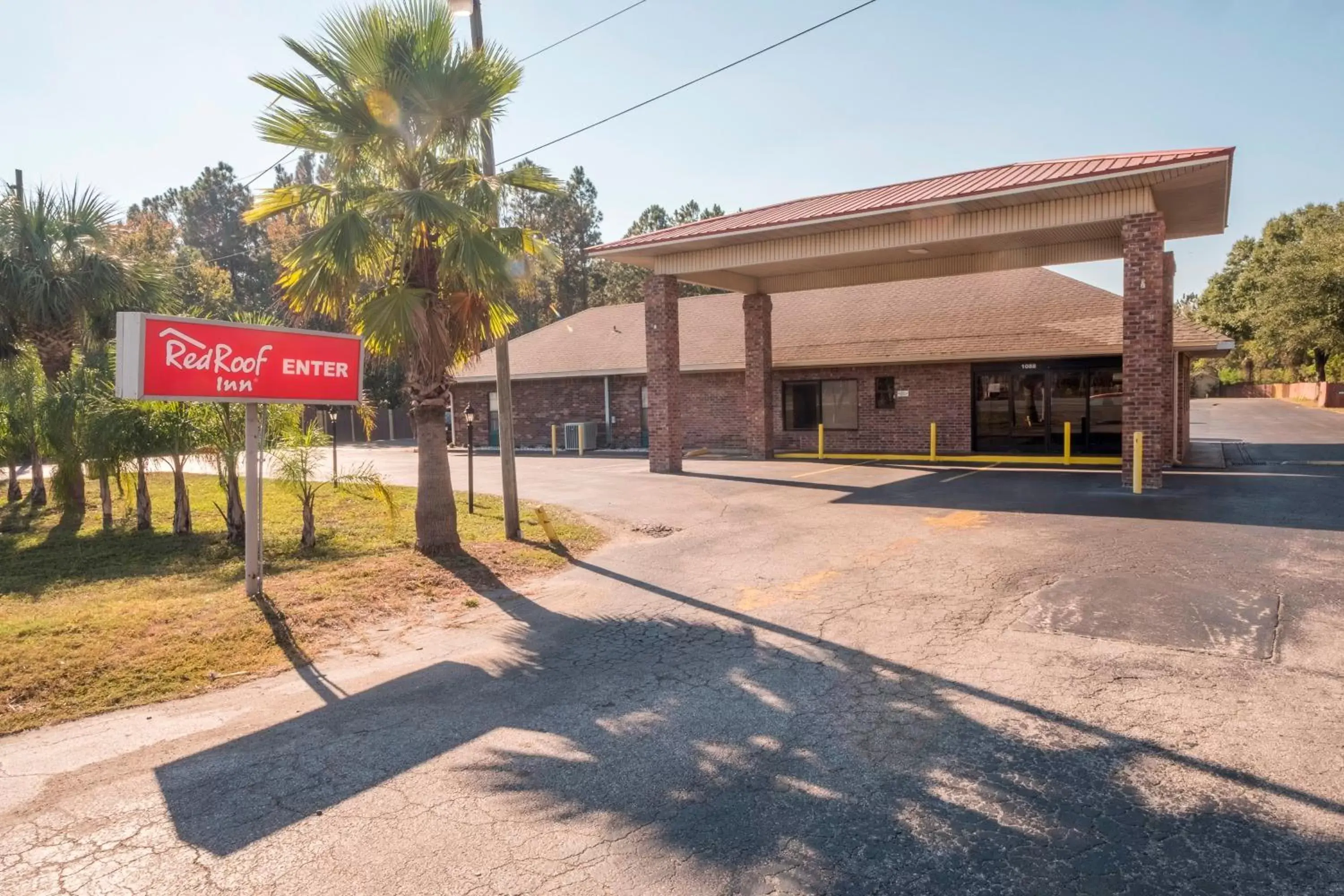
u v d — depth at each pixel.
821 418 25.47
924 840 3.76
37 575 9.98
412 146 10.14
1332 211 61.66
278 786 4.52
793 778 4.42
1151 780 4.25
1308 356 59.28
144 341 7.31
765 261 18.36
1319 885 3.34
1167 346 17.98
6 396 16.39
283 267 9.81
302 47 9.45
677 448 20.22
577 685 6.03
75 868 3.72
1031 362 22.25
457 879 3.56
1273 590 7.57
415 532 12.66
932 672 5.93
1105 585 8.02
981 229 15.50
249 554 8.41
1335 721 4.86
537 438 30.73
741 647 6.73
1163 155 13.66
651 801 4.23
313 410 14.34
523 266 10.65
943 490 15.40
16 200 17.03
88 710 5.73
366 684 6.22
